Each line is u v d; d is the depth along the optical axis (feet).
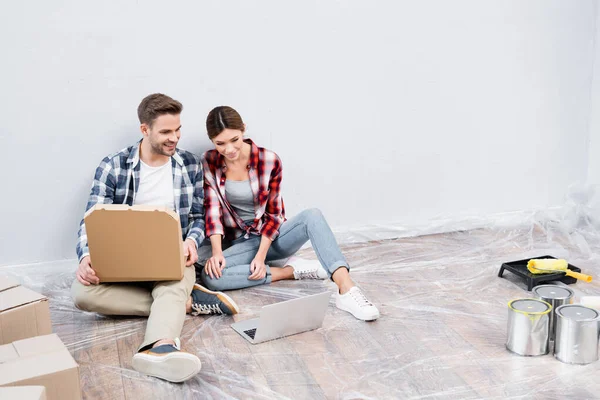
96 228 6.96
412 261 9.22
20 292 6.45
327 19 9.07
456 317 7.58
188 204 8.16
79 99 8.45
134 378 6.45
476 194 10.37
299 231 8.25
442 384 6.23
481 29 9.74
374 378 6.36
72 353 6.95
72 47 8.29
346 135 9.55
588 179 10.62
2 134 8.32
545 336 6.66
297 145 9.38
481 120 10.09
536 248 9.60
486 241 9.92
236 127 7.73
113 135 8.69
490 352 6.79
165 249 7.06
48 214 8.71
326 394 6.11
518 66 10.04
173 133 7.50
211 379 6.40
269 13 8.82
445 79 9.77
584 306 6.73
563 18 10.03
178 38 8.59
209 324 7.52
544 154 10.52
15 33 8.08
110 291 7.47
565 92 10.35
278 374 6.46
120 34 8.39
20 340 5.76
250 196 8.39
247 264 8.51
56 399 5.29
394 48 9.43
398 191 10.00
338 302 7.82
